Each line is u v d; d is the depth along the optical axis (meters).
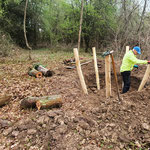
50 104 2.85
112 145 1.90
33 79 4.99
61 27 15.46
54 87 4.17
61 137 2.06
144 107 2.64
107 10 12.46
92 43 14.59
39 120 2.43
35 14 16.17
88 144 1.93
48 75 5.51
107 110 2.64
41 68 5.77
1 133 2.24
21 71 6.12
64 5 14.15
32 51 13.99
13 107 3.05
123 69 3.75
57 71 6.25
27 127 2.30
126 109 2.62
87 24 13.65
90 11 12.48
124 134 2.06
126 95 3.23
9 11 14.02
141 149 1.79
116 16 11.61
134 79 5.13
